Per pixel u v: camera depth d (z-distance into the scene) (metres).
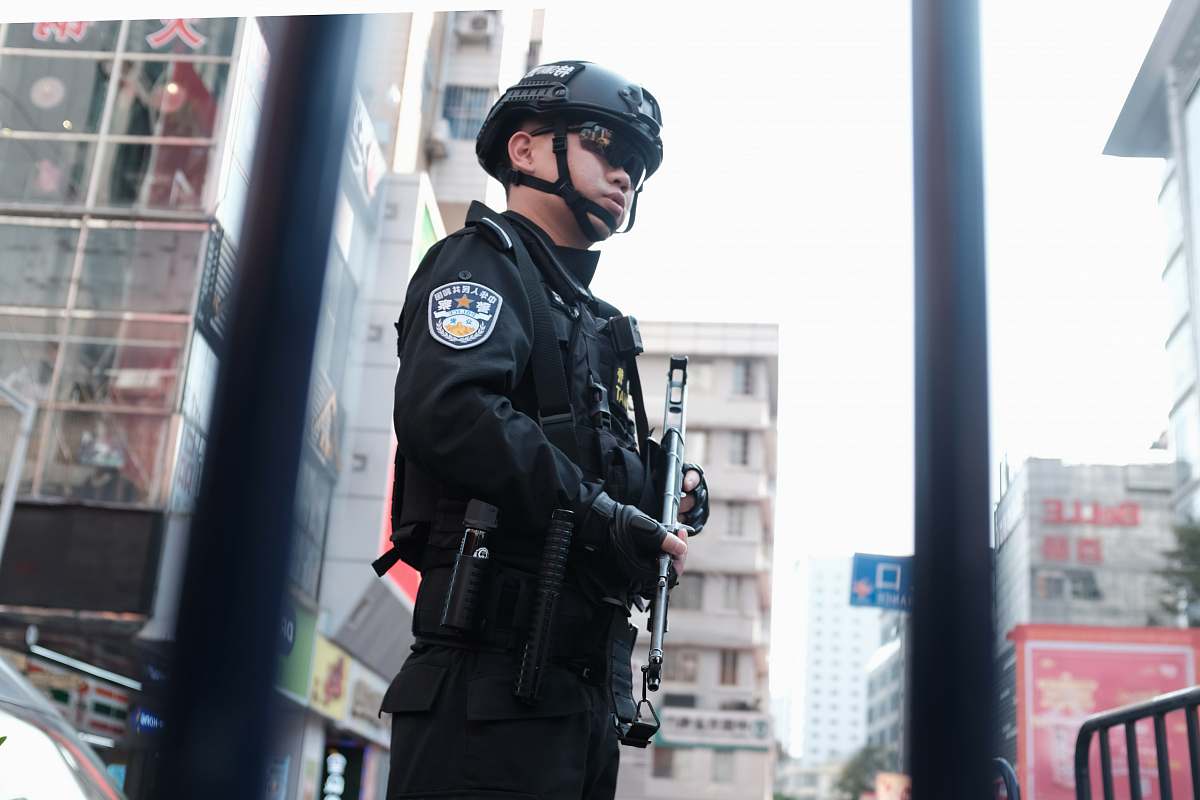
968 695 4.41
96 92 11.10
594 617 1.21
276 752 4.38
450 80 17.16
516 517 1.17
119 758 7.64
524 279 1.29
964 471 4.82
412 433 1.17
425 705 1.15
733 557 34.28
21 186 10.73
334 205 5.76
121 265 10.45
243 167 10.84
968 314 5.03
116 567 9.28
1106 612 13.33
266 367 5.36
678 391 1.44
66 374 10.12
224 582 4.88
